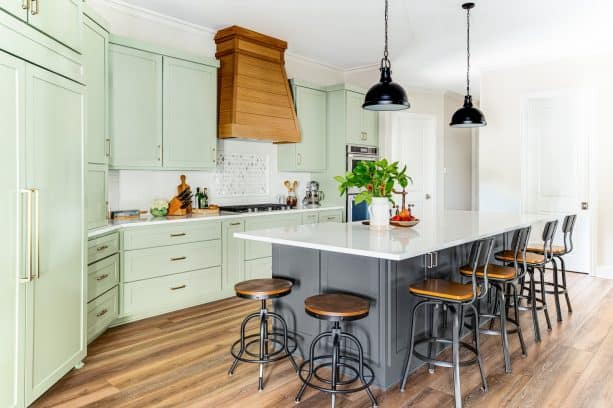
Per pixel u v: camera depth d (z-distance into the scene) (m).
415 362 2.64
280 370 2.65
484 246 2.35
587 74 5.29
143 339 3.14
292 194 5.55
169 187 4.32
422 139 7.27
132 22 3.99
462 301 2.23
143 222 3.52
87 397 2.30
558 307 3.57
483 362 2.78
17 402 2.00
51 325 2.27
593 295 4.37
